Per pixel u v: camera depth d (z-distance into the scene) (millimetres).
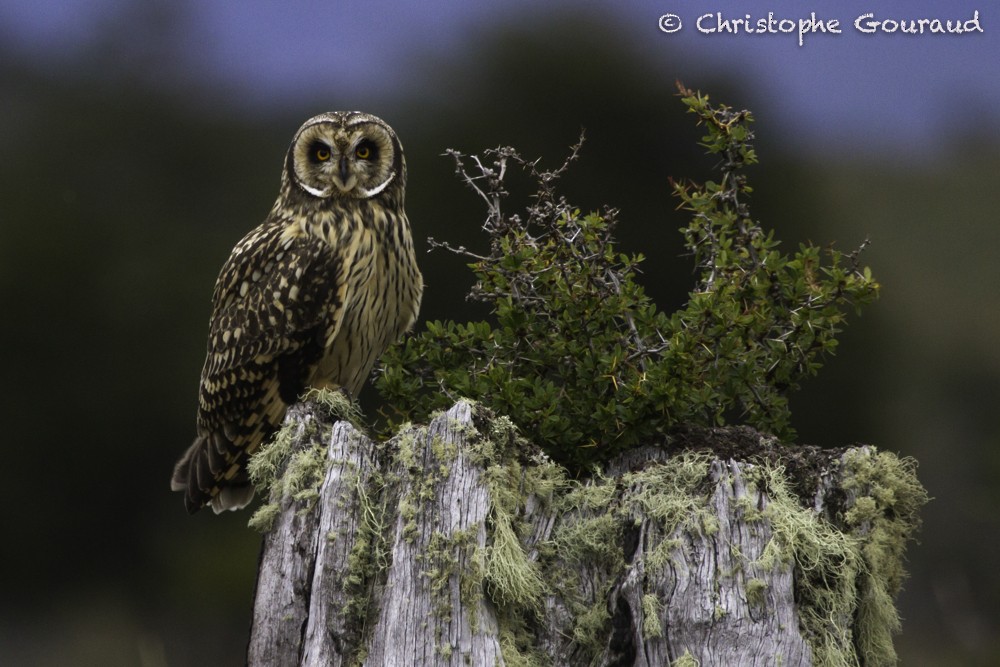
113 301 31688
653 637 6520
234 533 26828
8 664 25562
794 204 30047
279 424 9539
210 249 34094
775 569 6566
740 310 7688
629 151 29375
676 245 27250
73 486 30203
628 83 29734
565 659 6758
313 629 6758
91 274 32094
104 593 29547
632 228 27797
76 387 30656
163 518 30359
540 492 6883
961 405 26516
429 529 6656
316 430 7262
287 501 6992
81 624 27875
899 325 28297
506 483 6773
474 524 6605
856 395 26016
